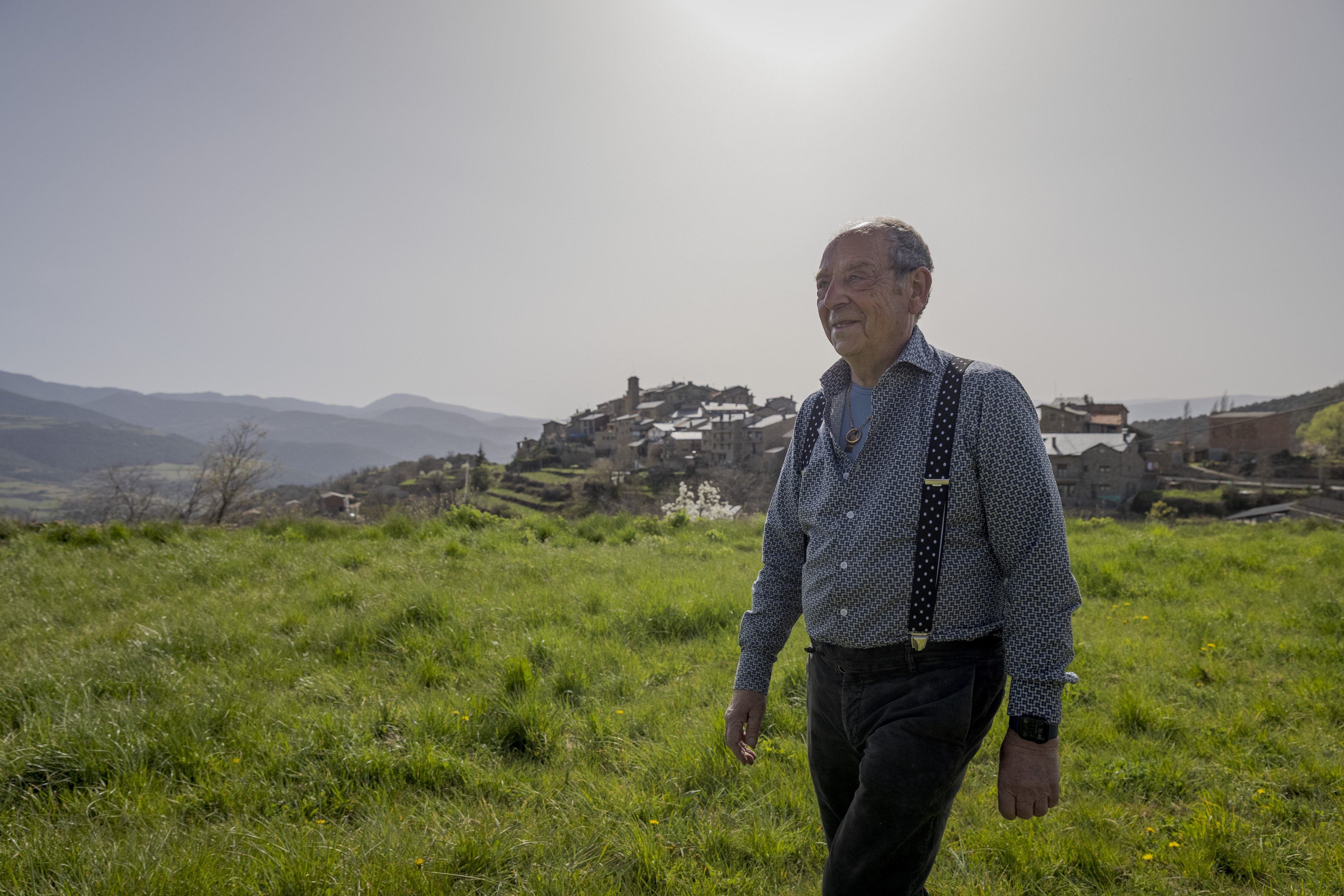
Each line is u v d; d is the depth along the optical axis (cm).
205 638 511
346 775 325
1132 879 267
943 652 172
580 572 818
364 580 721
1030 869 271
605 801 315
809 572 193
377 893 232
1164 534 1141
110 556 841
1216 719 410
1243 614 634
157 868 234
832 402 208
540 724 379
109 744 326
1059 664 161
